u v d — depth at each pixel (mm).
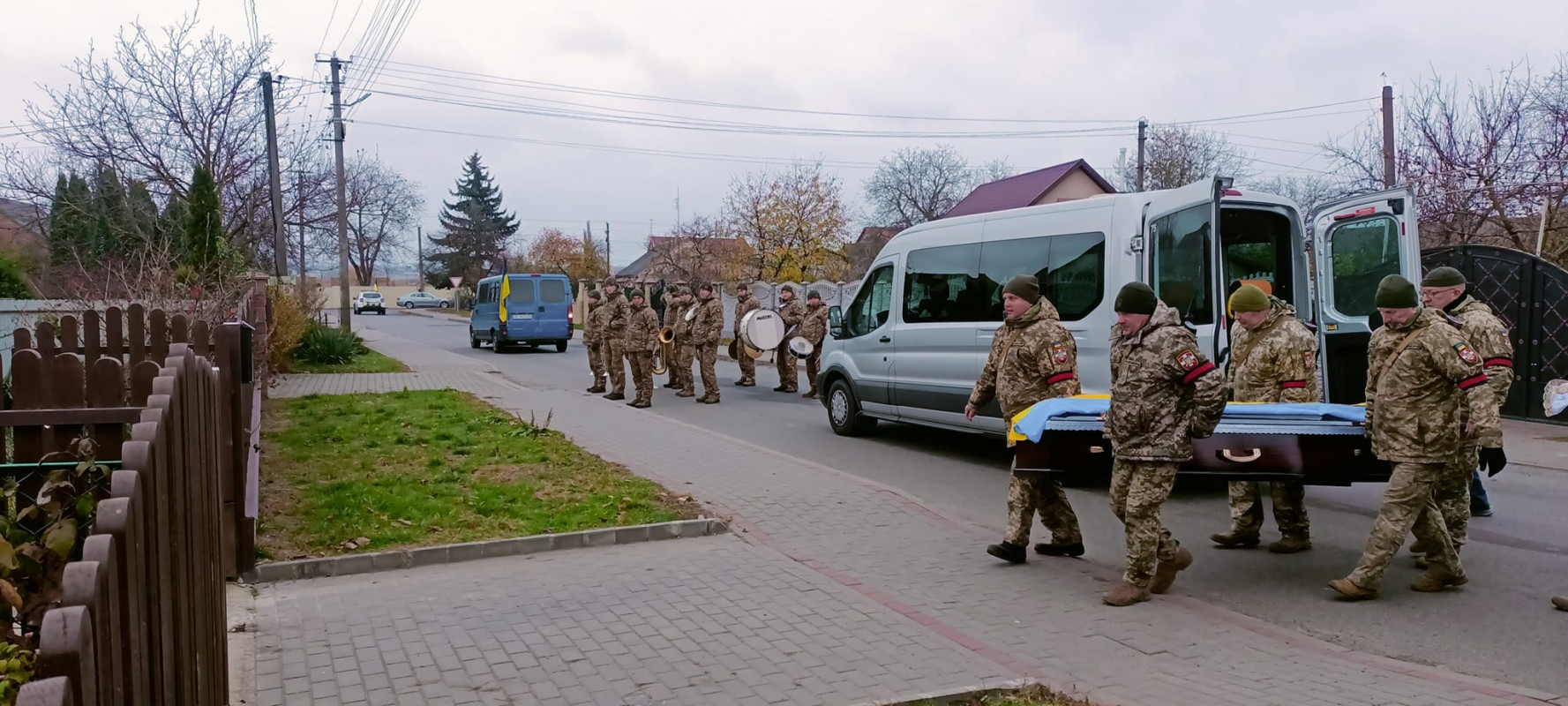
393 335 36438
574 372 20469
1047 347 6086
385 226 76000
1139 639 4805
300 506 7270
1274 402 6621
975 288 9781
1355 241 9555
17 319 11023
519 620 5062
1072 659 4535
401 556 6121
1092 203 8664
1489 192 17641
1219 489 8719
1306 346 6527
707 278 45156
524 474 8430
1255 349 6660
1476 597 5562
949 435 11859
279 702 4039
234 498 5734
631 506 7332
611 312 15008
